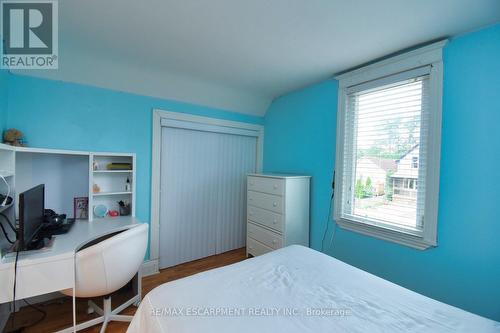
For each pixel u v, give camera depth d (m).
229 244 3.32
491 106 1.49
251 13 1.45
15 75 1.97
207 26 1.60
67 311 1.91
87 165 2.28
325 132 2.59
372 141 2.17
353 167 2.32
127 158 2.48
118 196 2.46
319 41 1.77
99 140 2.35
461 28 1.55
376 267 2.10
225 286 1.20
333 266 1.47
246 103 3.24
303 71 2.35
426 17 1.44
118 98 2.45
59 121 2.16
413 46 1.81
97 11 1.44
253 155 3.52
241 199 3.42
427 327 0.94
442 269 1.70
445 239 1.68
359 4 1.34
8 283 1.25
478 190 1.54
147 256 2.62
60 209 2.17
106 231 1.83
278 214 2.55
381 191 2.09
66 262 1.39
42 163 2.09
